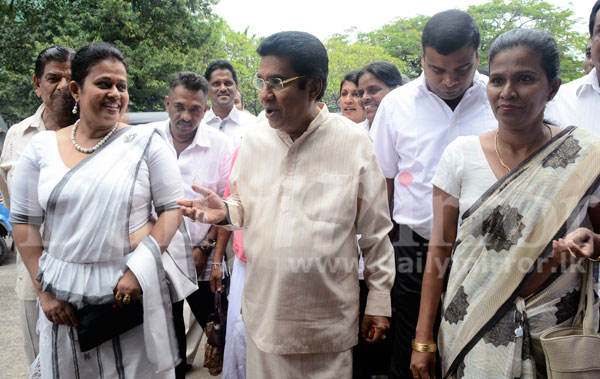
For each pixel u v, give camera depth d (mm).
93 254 1564
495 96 1385
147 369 1697
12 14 12734
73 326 1619
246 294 1652
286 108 1489
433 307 1631
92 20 11867
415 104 2020
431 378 1651
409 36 15516
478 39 1815
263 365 1595
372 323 1676
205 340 3596
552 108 1988
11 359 3096
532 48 1309
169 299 1686
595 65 1882
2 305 4141
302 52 1444
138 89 11023
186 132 2533
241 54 18797
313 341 1541
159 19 13586
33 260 1667
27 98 9367
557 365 1304
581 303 1363
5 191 2359
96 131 1674
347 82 3205
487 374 1382
